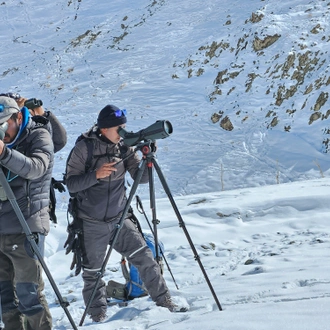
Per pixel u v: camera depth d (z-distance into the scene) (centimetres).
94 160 1008
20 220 806
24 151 848
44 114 1054
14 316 905
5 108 823
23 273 849
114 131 998
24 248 838
